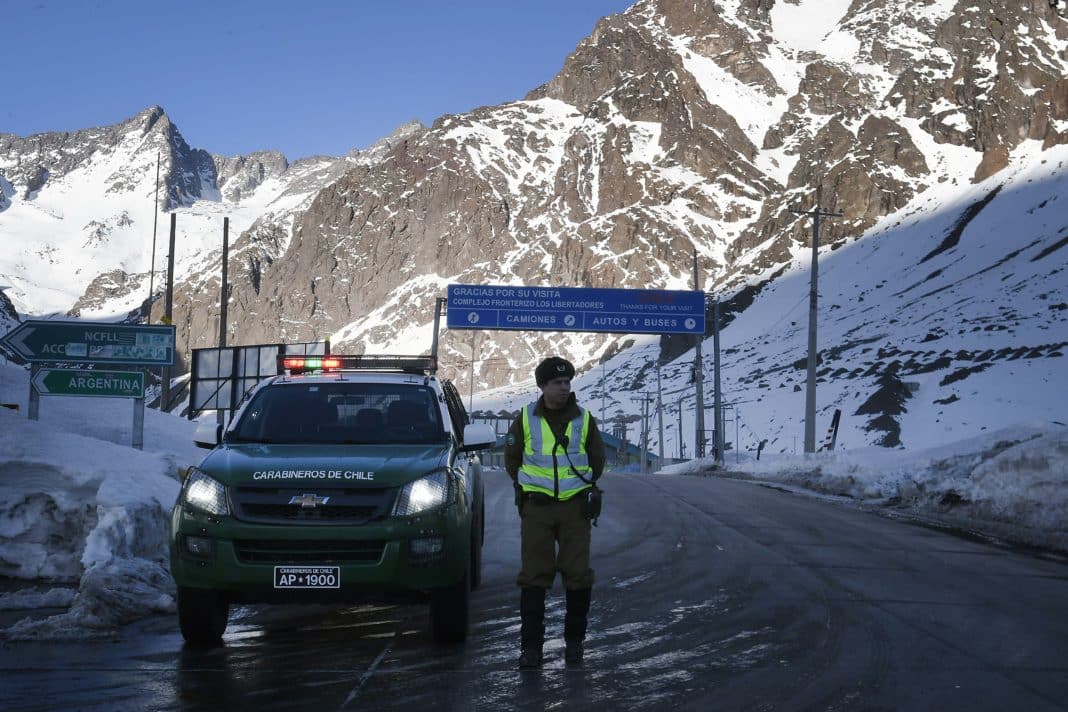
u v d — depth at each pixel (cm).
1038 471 1570
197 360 2998
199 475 683
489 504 1934
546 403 661
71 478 960
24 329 1293
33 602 831
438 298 5159
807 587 954
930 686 591
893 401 14350
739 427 15650
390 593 655
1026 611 844
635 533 1431
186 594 667
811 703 552
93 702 544
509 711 534
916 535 1423
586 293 5144
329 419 792
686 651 682
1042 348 15362
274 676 608
